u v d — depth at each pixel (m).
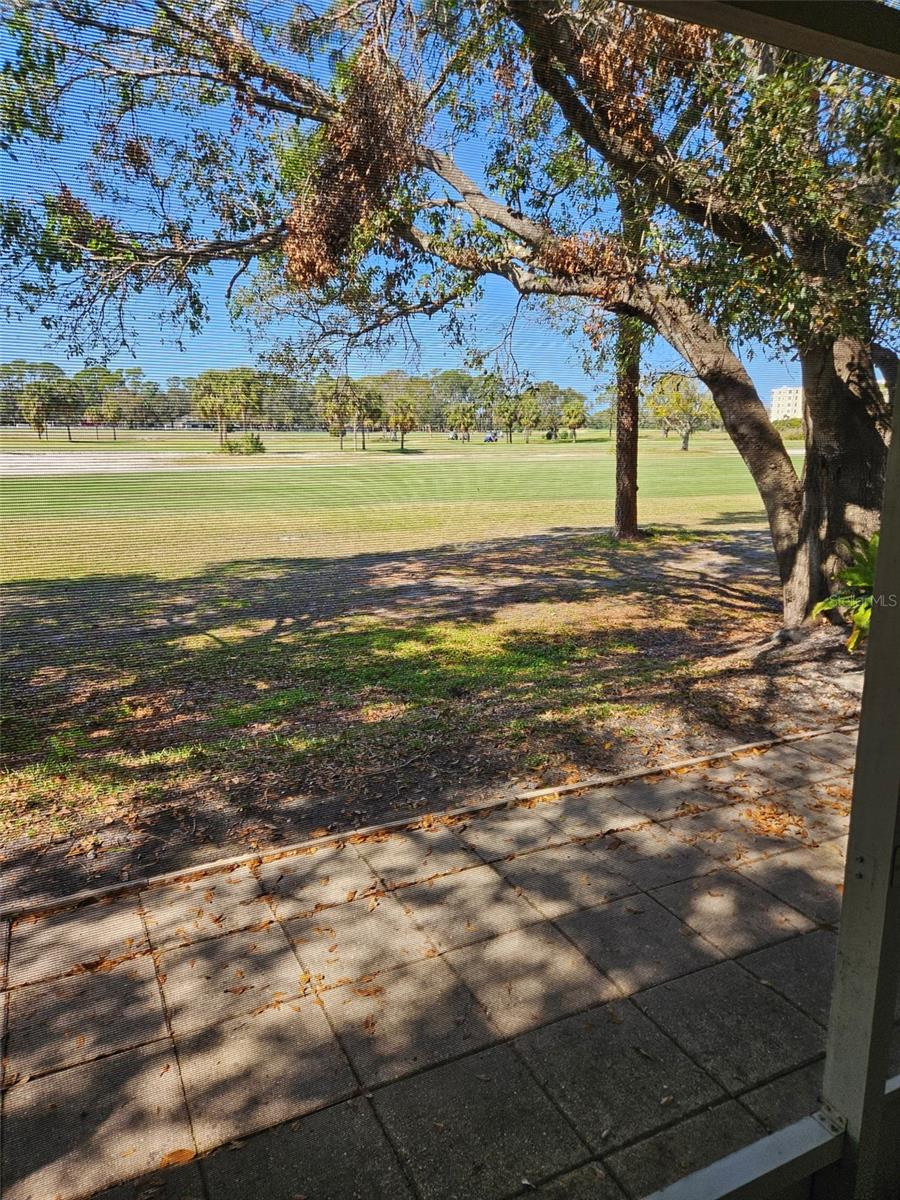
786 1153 1.33
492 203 4.24
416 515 7.92
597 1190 1.55
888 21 1.17
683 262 4.42
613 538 11.50
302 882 2.69
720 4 1.03
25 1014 2.06
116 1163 1.62
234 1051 1.92
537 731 4.18
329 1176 1.59
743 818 3.13
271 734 4.16
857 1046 1.33
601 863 2.78
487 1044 1.94
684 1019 2.01
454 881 2.68
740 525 13.14
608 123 3.88
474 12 3.27
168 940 2.38
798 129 3.65
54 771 3.63
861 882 1.28
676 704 4.62
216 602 6.05
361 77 3.15
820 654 5.40
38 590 4.18
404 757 3.84
